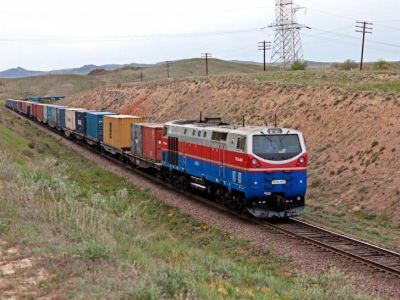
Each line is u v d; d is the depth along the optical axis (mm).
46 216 15078
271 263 16594
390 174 26266
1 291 9492
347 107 36375
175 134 30141
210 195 27469
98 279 10023
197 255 15555
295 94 45531
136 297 9281
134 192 29297
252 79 60656
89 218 15664
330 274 13828
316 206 26016
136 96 82688
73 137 59219
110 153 47969
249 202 21812
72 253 11633
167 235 19234
